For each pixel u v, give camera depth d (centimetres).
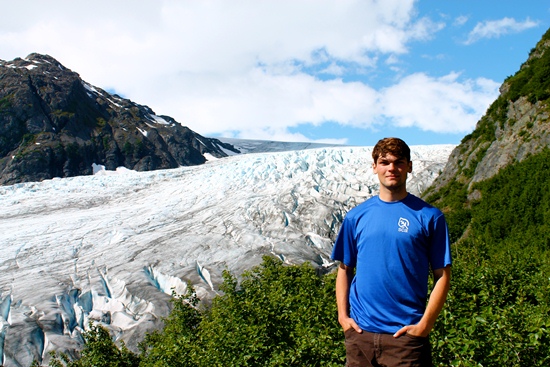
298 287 1517
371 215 416
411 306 395
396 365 385
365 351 400
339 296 434
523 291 1104
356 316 414
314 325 876
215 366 998
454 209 3123
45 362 2873
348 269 439
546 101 3022
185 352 1256
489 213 2698
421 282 398
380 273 398
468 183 3294
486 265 1297
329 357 768
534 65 3353
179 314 1952
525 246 2227
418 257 395
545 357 668
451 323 692
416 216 402
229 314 1055
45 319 3178
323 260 4091
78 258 4150
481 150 3409
